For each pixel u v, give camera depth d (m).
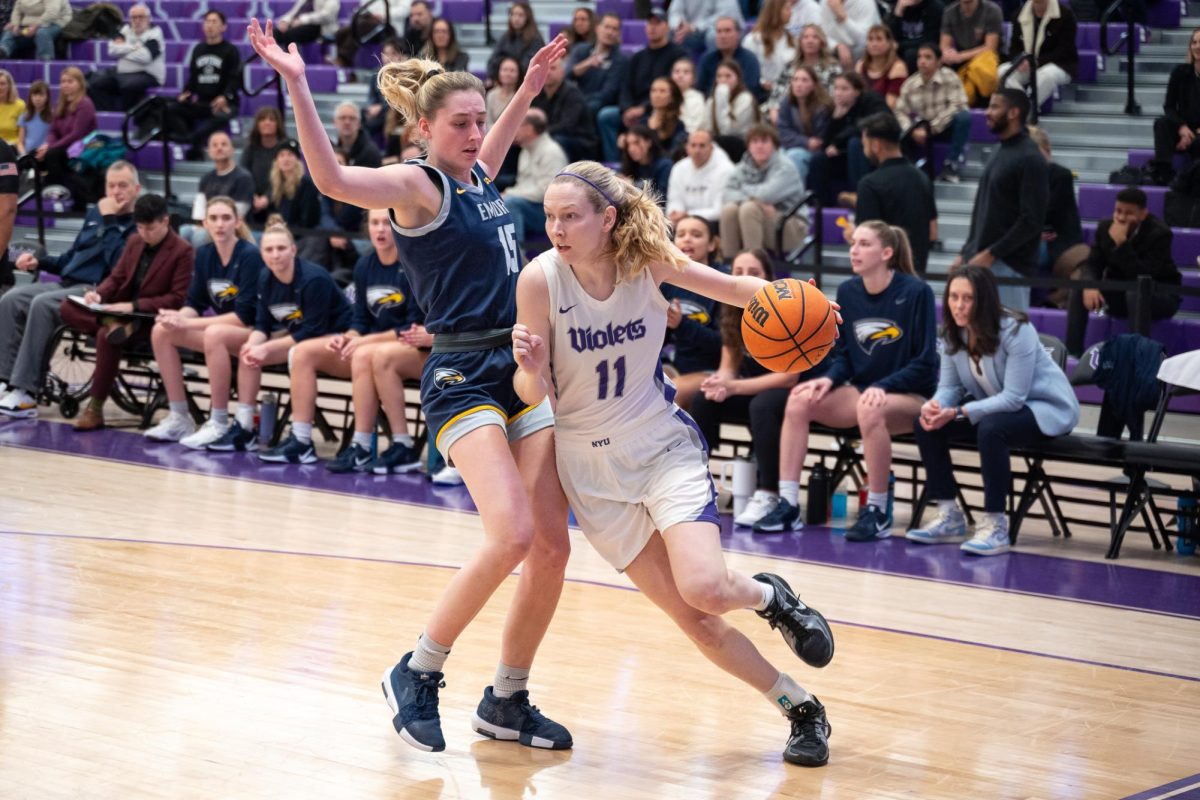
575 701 6.23
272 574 8.38
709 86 16.67
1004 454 9.81
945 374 10.27
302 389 12.31
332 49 21.64
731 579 5.23
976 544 9.77
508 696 5.68
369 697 6.16
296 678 6.38
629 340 5.34
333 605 7.71
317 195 16.12
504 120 6.07
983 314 9.79
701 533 5.23
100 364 13.34
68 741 5.43
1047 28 16.34
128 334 13.07
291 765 5.30
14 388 13.95
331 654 6.78
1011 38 16.77
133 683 6.20
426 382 5.55
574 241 5.14
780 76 16.25
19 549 8.70
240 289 12.77
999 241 13.01
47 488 10.68
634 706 6.20
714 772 5.41
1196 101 15.02
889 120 13.30
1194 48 14.94
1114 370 10.26
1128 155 15.88
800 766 5.51
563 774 5.34
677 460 5.42
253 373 12.70
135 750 5.37
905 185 13.21
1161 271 13.30
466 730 5.80
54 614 7.26
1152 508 10.13
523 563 5.59
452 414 5.42
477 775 5.29
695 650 7.09
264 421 13.01
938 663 7.06
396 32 20.55
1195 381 9.59
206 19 20.20
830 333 5.46
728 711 6.17
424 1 19.45
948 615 8.06
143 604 7.55
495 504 5.26
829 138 15.54
